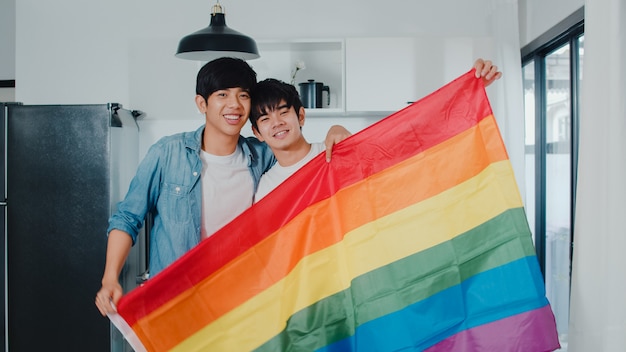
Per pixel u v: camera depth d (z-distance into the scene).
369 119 4.31
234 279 1.92
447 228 1.91
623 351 1.87
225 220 2.33
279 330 1.90
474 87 1.98
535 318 1.82
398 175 1.96
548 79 3.55
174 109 4.32
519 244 1.86
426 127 1.96
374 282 1.91
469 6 4.24
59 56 4.36
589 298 2.01
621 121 1.85
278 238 1.94
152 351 1.93
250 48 2.84
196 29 4.33
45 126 3.82
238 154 2.36
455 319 1.85
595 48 1.98
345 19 4.28
